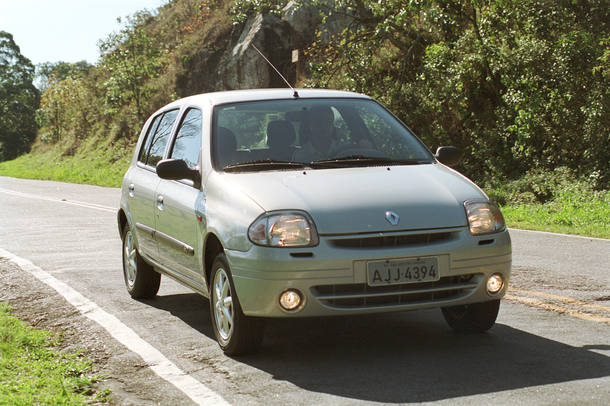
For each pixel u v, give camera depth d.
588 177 16.06
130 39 41.59
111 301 7.19
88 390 4.52
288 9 32.31
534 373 4.44
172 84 38.91
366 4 21.03
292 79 32.19
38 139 62.03
